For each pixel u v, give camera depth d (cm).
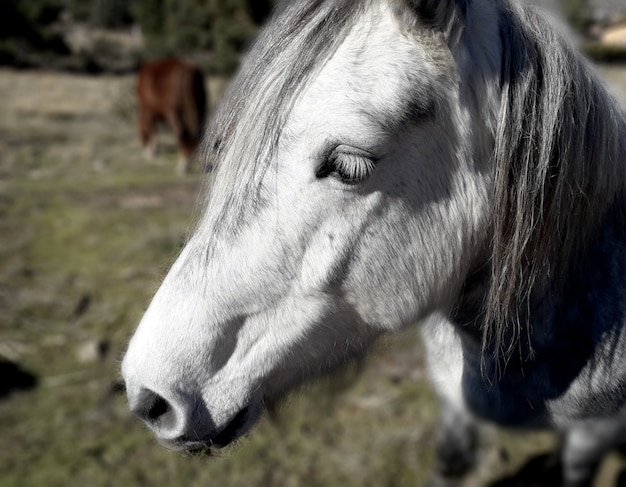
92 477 235
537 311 132
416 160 112
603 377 136
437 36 107
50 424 263
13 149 762
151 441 255
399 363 310
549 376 139
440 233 120
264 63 113
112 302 373
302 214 110
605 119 124
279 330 119
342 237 113
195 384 115
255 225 111
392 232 116
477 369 148
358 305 122
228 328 116
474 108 115
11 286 390
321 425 264
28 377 296
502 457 241
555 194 118
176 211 551
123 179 666
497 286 121
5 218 516
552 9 125
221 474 237
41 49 1742
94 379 296
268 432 259
